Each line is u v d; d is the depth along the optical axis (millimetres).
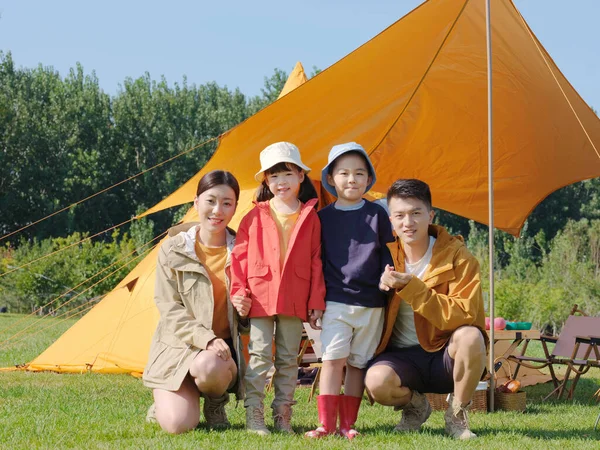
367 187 4316
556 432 4355
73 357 7848
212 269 4297
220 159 6727
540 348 12625
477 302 3988
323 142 6855
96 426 4262
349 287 4035
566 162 7742
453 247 4074
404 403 4141
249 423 4090
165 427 4031
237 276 4109
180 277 4234
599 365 6594
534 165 7785
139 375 7410
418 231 4004
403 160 7535
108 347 7773
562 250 27703
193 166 43812
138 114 43031
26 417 4621
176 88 48656
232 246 4301
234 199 4301
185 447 3555
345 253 4086
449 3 6293
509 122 7344
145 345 7582
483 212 8375
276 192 4242
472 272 4027
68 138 41656
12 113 40250
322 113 6605
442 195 8180
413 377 4043
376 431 4227
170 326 4168
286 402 4141
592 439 4098
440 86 6902
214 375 3988
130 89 44562
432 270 4023
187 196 7172
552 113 7266
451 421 4090
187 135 44094
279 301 4027
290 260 4066
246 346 4691
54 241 23984
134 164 42750
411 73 6699
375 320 4062
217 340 4066
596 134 7348
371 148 7160
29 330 14547
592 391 7281
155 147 43219
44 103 42438
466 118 7234
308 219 4137
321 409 4027
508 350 6695
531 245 33312
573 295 20266
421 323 4039
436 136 7324
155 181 42781
